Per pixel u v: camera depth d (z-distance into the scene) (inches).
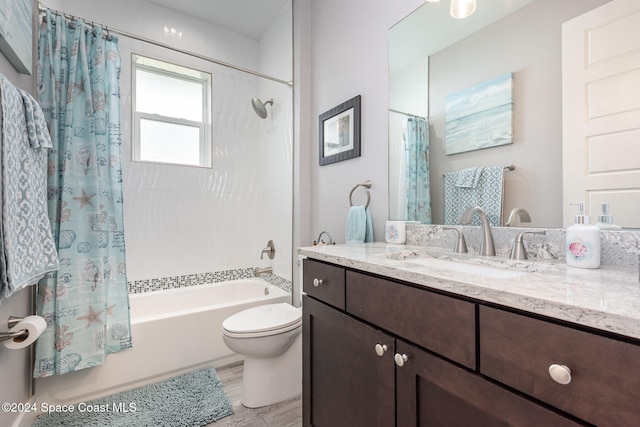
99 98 64.8
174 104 96.9
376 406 34.4
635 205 30.5
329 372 42.7
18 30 45.2
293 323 61.2
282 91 92.6
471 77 46.3
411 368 29.8
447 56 49.8
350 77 70.3
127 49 86.1
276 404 60.8
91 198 62.5
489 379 23.3
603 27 32.8
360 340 36.6
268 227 102.0
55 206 59.3
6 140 35.4
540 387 20.1
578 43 34.7
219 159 102.3
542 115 38.0
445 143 50.3
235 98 105.2
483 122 44.8
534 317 20.7
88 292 60.7
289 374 63.2
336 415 41.2
